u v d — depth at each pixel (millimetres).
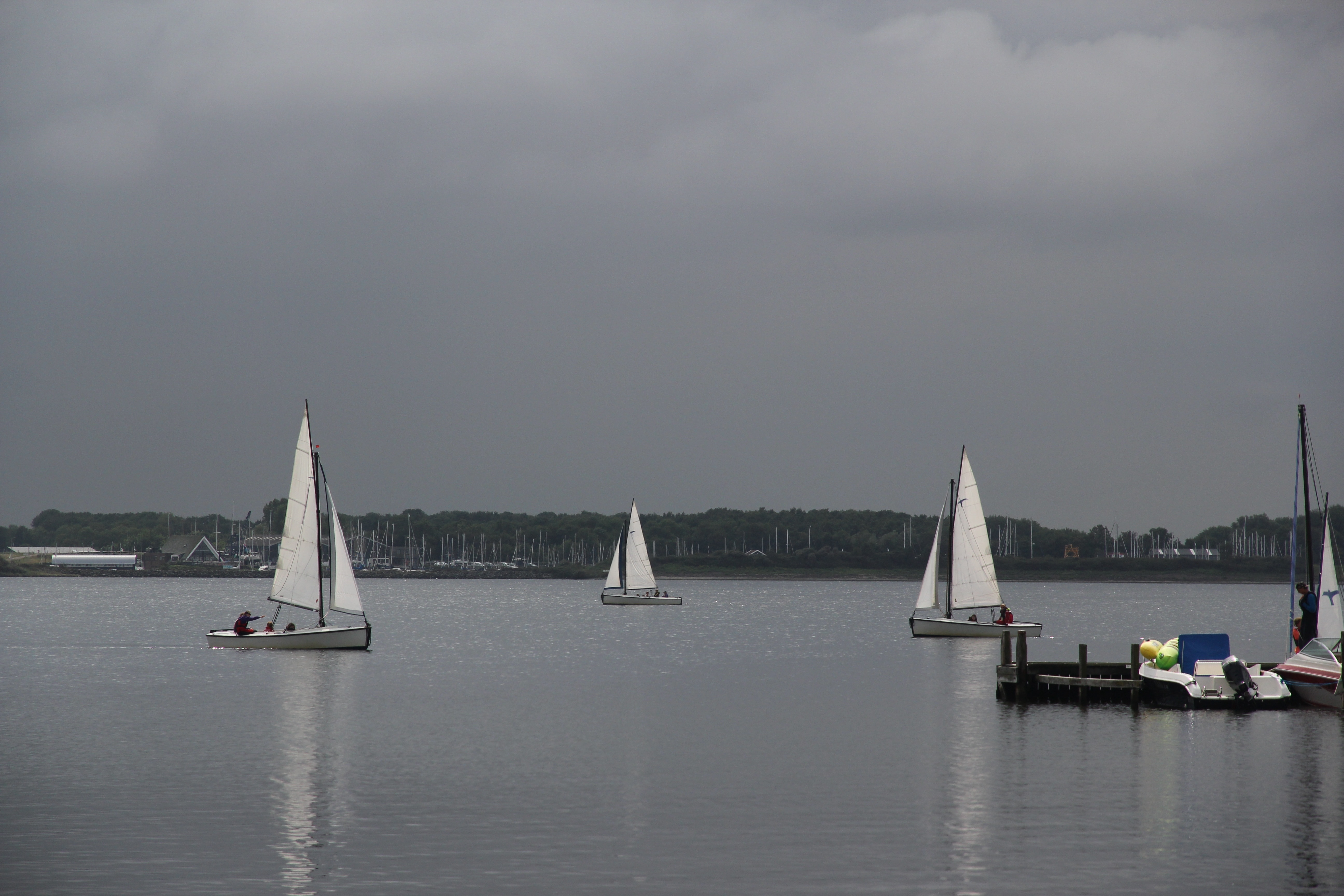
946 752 71312
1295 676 88125
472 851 49469
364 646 137250
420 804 57344
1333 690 85562
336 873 46406
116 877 45781
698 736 78125
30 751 71562
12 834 51625
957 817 54719
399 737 77500
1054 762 67812
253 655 134625
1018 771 65188
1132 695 87062
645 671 128250
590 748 73562
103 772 64938
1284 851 49250
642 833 52219
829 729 81250
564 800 58312
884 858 48375
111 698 98000
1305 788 60344
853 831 52500
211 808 56406
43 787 60938
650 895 44031
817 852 49312
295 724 82812
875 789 60781
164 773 64562
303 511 133875
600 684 113250
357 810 56188
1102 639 189625
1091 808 56500
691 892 44344
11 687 106125
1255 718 82750
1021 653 94625
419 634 197000
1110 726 80438
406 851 49406
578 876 46188
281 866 47188
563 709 92875
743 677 120250
